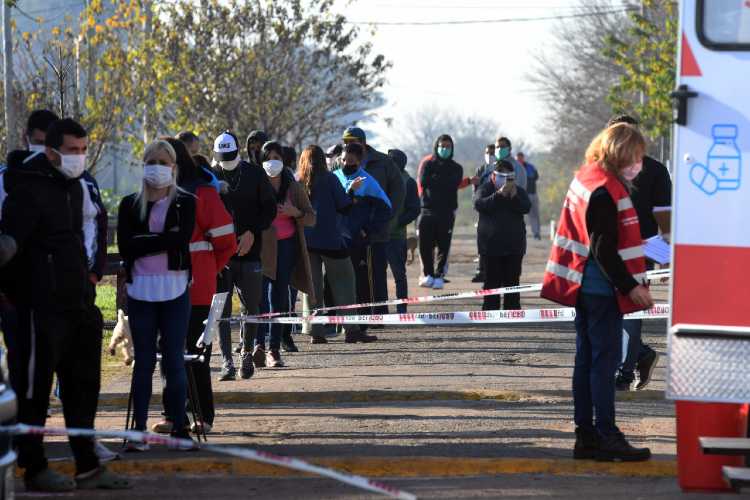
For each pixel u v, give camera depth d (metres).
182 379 21.16
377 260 37.75
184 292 21.03
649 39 93.88
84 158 17.97
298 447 21.55
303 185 34.94
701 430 17.80
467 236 111.56
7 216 17.59
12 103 65.75
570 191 20.03
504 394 26.70
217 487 18.70
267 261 30.91
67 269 17.86
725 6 16.58
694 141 16.70
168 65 71.69
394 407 25.72
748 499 17.70
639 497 17.86
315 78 79.31
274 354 31.52
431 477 19.36
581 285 19.84
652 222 26.33
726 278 16.73
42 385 17.95
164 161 20.61
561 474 19.45
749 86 16.56
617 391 26.78
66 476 18.64
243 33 75.75
